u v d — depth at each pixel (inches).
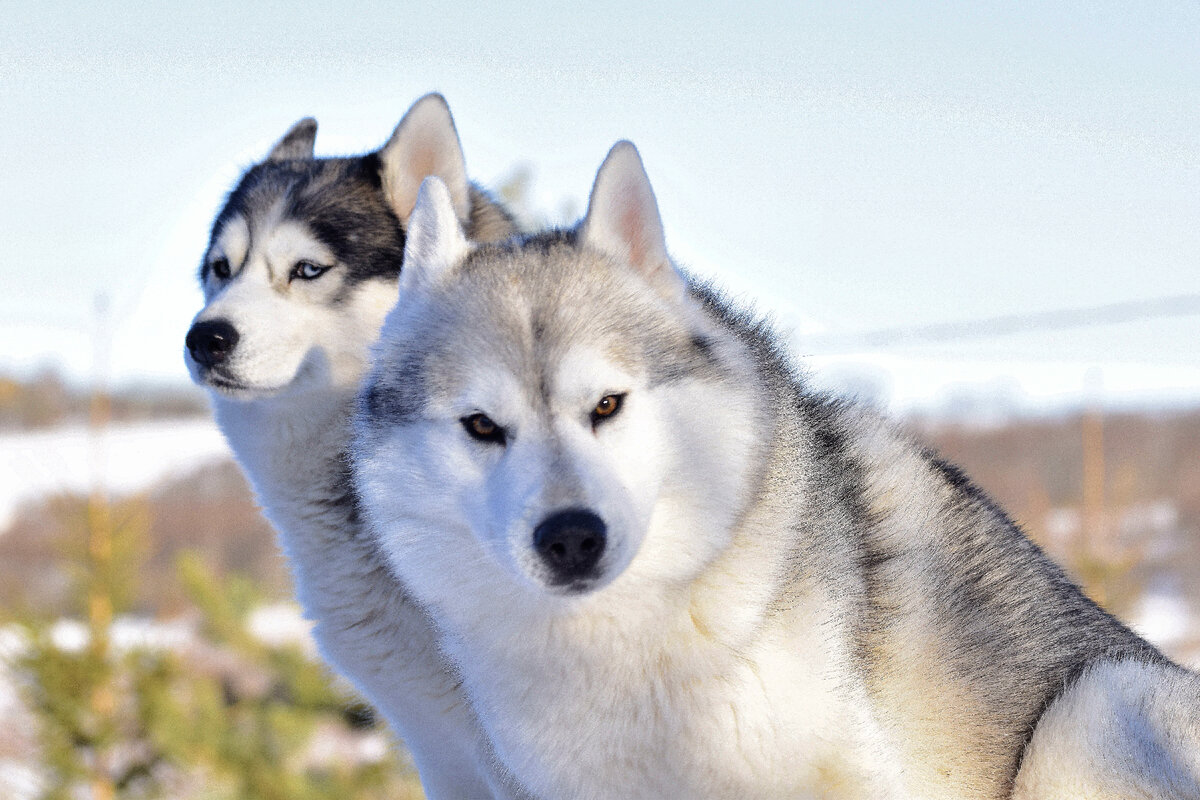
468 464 115.6
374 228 182.7
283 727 319.3
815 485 126.5
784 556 117.3
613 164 125.2
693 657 114.1
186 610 379.2
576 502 105.1
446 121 185.0
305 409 173.9
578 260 123.8
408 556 123.7
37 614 333.4
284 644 337.7
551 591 106.5
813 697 113.9
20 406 748.0
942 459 158.1
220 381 168.7
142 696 325.7
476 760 161.8
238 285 174.9
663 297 124.0
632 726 117.1
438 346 120.2
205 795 309.4
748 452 117.2
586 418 112.6
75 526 342.0
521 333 115.3
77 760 319.6
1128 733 128.7
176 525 624.4
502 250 130.2
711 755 115.3
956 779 133.5
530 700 120.5
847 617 121.6
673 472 114.3
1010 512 170.1
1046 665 137.6
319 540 170.4
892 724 125.8
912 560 135.3
